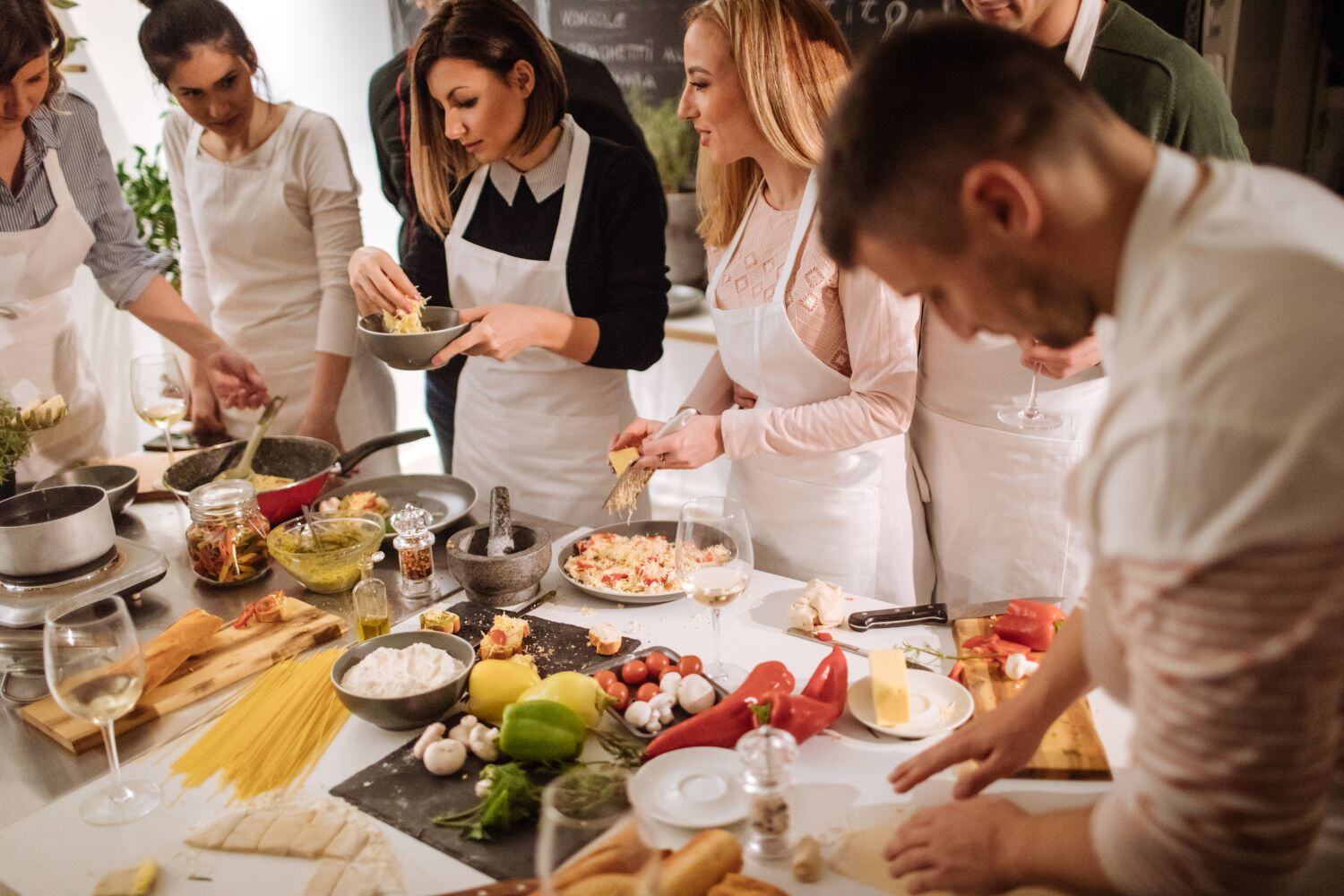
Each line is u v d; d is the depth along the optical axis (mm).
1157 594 788
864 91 868
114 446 3957
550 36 4074
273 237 3119
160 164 4047
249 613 1800
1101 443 829
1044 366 1872
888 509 2107
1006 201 829
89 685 1310
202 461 2348
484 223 2605
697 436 1990
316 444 2387
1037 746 1223
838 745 1432
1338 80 2518
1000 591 2252
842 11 3428
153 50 2689
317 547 1921
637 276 2529
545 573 1907
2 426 2109
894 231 873
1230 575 753
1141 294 821
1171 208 822
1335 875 1010
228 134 2898
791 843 1238
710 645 1703
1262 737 777
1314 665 759
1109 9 1883
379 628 1735
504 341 2268
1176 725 812
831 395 2041
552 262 2525
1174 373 771
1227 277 768
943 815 1083
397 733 1523
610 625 1692
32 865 1277
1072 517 916
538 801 1315
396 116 2977
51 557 1805
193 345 2898
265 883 1235
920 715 1475
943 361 2184
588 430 2719
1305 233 778
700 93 1937
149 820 1354
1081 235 843
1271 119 2605
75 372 2854
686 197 4016
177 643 1639
